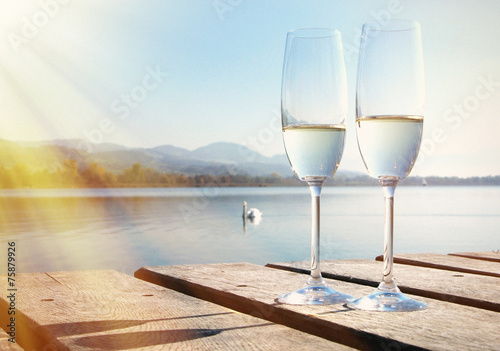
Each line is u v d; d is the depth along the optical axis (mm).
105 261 27891
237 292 1229
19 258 28297
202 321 968
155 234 39031
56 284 1353
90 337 864
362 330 892
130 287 1317
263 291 1240
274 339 846
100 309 1074
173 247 32344
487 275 1510
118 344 822
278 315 1079
